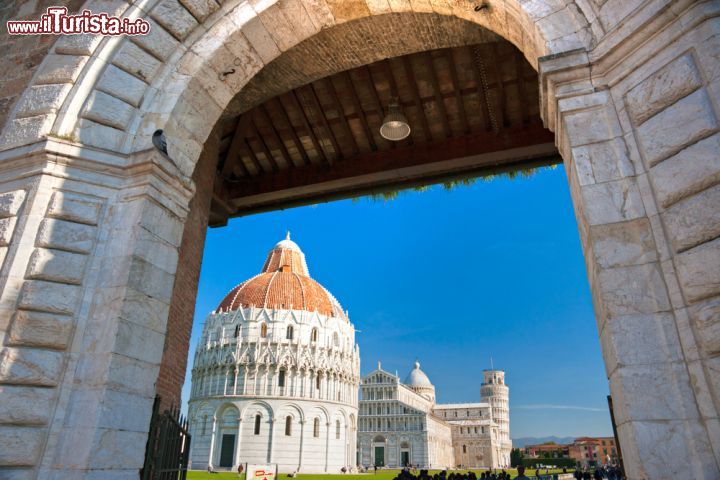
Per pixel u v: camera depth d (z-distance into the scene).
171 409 9.75
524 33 7.11
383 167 15.18
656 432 4.39
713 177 4.66
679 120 5.08
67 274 6.75
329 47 10.96
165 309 7.36
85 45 8.12
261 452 80.62
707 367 4.36
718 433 4.15
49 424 6.09
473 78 13.16
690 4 5.20
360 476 77.12
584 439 183.25
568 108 5.91
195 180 12.02
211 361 88.00
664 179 5.05
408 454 117.06
